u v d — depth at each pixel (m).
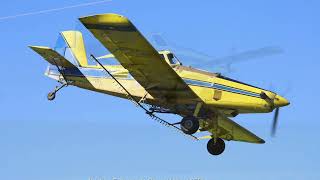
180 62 69.38
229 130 71.75
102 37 59.09
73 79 74.44
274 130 69.00
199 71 68.50
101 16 56.22
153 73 64.69
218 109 67.94
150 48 60.44
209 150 73.62
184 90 66.56
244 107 67.06
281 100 66.88
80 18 56.44
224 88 67.38
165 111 69.12
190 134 67.06
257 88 67.12
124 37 58.91
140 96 69.88
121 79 71.31
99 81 72.94
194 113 67.56
